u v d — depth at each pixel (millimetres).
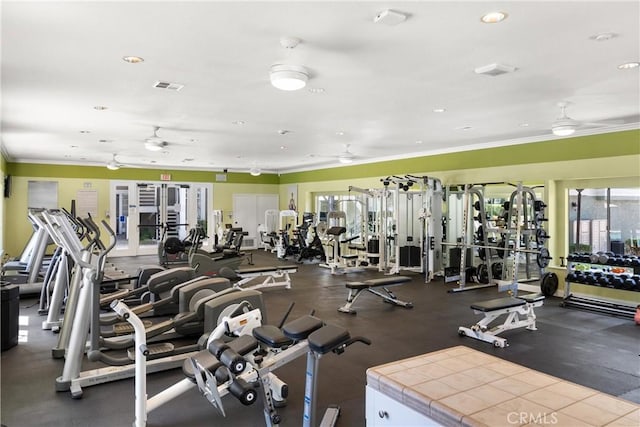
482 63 3578
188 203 13062
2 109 5230
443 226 8844
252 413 3010
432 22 2762
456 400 1211
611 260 5996
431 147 8555
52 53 3318
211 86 4258
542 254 6945
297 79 3621
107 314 5387
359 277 8898
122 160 11023
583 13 2635
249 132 6867
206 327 3697
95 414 2994
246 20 2723
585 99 4746
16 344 4531
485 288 7695
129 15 2639
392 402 1347
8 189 10328
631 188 6742
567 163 6746
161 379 3568
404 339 4699
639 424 1094
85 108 5184
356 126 6359
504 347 4449
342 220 11703
